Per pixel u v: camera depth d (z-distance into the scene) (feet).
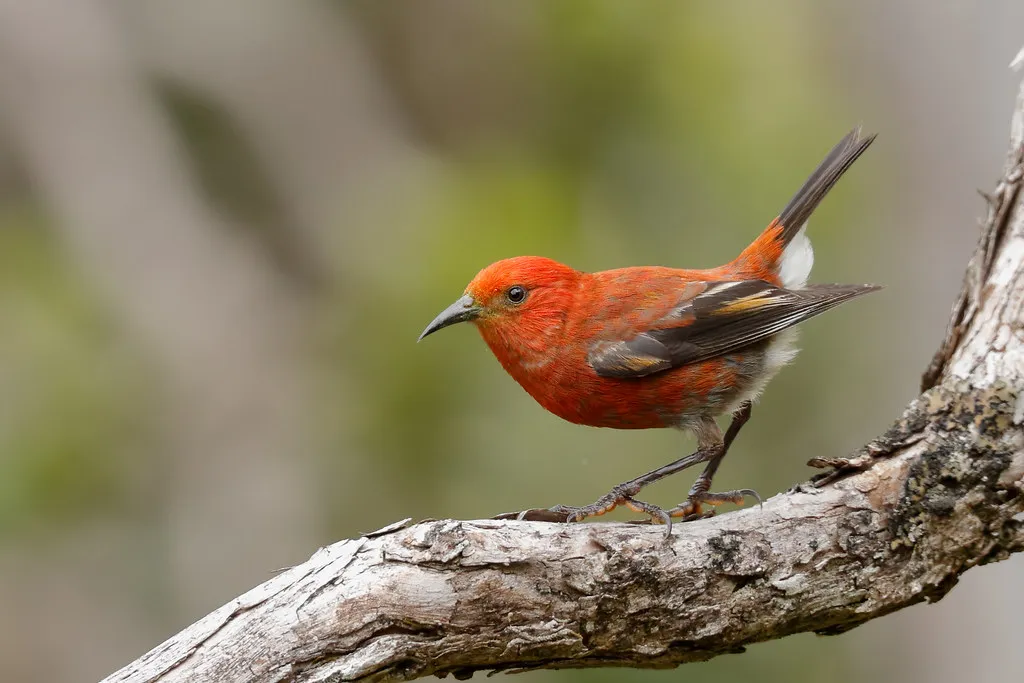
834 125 49.49
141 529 47.70
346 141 56.75
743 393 28.09
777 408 45.93
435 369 42.86
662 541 22.16
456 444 42.19
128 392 48.24
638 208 50.16
